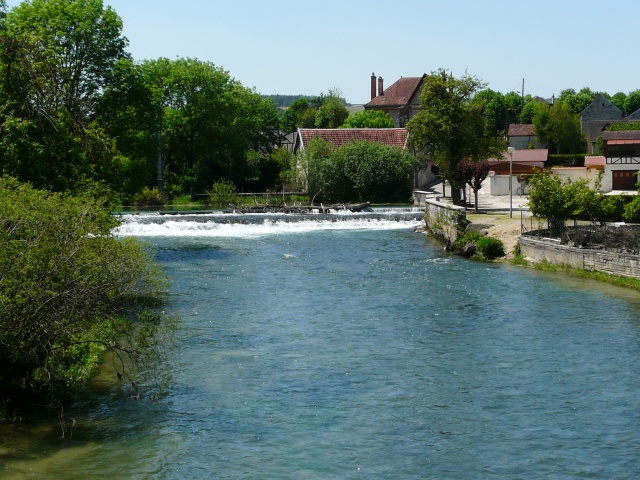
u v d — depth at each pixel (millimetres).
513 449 16828
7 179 24188
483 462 16188
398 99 143375
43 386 18703
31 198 19266
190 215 65125
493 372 22062
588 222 47875
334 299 32312
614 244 36156
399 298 32312
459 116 63125
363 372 22141
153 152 53750
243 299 32375
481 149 63250
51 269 17594
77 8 48844
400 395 20234
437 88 64188
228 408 19219
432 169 80875
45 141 34094
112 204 37219
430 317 28797
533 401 19703
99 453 16406
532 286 34219
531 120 146000
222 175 95125
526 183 77562
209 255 45750
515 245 43406
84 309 18375
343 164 84188
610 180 75000
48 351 17781
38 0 48844
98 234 21312
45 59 35844
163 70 93625
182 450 16672
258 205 75188
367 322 28172
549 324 27344
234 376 21750
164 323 27672
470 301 31438
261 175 98938
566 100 161125
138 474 15477
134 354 22547
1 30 36031
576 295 32094
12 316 17281
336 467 15945
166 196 87875
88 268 18250
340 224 62656
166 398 19875
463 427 18062
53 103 36562
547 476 15523
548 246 39531
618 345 24531
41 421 18047
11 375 18156
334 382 21281
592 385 20828
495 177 78125
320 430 17875
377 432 17781
